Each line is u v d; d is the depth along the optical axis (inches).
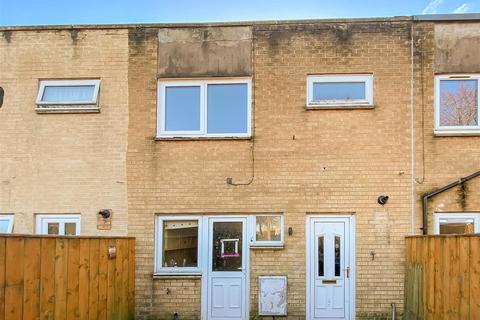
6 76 333.4
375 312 304.8
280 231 315.9
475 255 179.9
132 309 307.1
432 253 237.1
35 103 330.0
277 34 324.5
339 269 310.0
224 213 317.7
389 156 312.5
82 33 333.7
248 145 319.3
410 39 318.3
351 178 312.8
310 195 313.4
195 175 320.2
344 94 321.4
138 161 323.3
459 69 314.8
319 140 316.5
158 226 322.0
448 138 311.4
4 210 324.2
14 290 168.6
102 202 322.0
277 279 308.5
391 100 315.9
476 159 308.8
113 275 271.6
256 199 315.6
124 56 330.6
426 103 314.3
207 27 328.5
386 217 309.1
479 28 316.5
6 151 328.5
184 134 323.9
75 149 326.3
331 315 307.1
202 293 313.4
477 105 313.9
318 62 321.1
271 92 321.4
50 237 195.5
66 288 209.3
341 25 322.3
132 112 326.6
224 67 325.4
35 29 334.0
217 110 326.3
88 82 332.2
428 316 242.5
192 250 319.6
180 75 327.0
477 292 177.3
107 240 261.9
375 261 307.1
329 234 313.3
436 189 308.0
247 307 310.7
